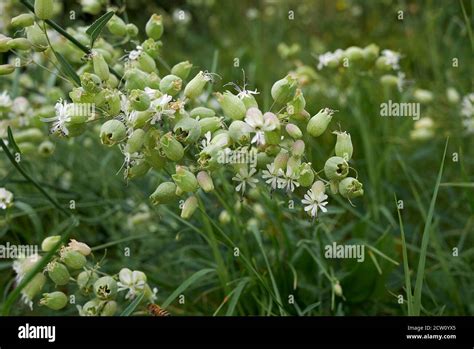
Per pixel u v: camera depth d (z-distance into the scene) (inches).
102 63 12.8
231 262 17.2
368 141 21.8
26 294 13.6
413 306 13.2
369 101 25.0
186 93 13.0
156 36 15.9
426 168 25.3
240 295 16.3
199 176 12.3
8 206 16.9
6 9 22.5
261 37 36.4
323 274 18.1
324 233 19.4
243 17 40.1
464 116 22.8
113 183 22.4
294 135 12.0
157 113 11.8
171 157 12.0
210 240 15.9
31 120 18.6
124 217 21.3
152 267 19.5
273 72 32.6
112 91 12.4
